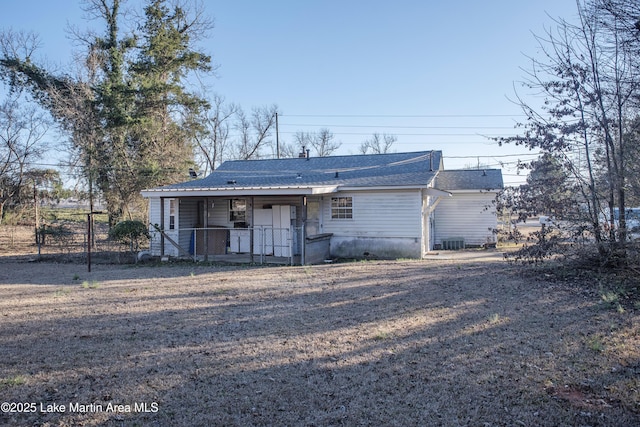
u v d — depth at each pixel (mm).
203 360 4926
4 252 19312
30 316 7145
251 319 6691
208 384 4273
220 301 8078
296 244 16031
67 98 23109
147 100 24703
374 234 15422
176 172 24391
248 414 3652
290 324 6352
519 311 6688
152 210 17078
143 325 6453
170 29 26438
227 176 18906
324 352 5105
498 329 5797
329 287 9234
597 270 9297
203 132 28281
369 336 5664
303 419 3551
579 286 8297
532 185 9453
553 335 5469
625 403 3668
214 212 17438
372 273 11055
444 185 20141
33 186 22531
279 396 3977
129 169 23797
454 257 15148
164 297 8570
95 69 25047
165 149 25219
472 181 20609
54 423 3551
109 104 23312
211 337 5781
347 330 5969
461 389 4035
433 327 5992
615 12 7941
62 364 4875
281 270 12266
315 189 13430
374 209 15422
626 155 8633
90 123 23234
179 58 26500
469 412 3602
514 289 8328
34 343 5652
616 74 8609
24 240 23188
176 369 4676
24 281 11352
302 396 3969
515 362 4637
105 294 9016
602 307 6676
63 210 29109
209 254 16609
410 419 3510
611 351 4836
